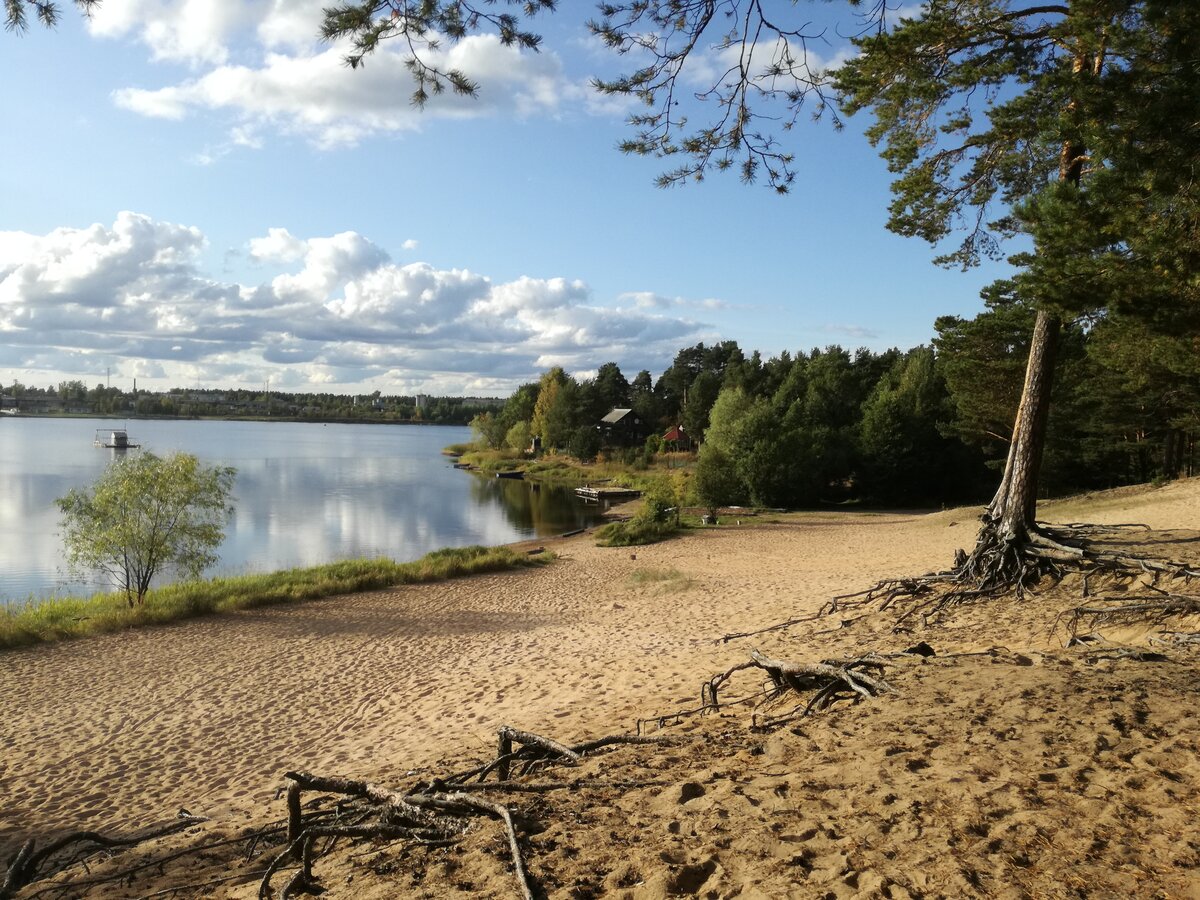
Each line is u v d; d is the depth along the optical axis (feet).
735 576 66.44
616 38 15.42
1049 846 10.07
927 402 153.99
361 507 148.77
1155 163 23.39
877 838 10.58
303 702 36.58
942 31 30.45
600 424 338.95
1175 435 100.94
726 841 10.93
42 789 27.17
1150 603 27.27
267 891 11.90
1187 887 8.87
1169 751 13.01
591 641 44.04
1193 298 25.77
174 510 61.98
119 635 51.72
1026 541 37.81
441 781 14.83
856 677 19.57
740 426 147.13
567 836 11.71
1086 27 24.73
